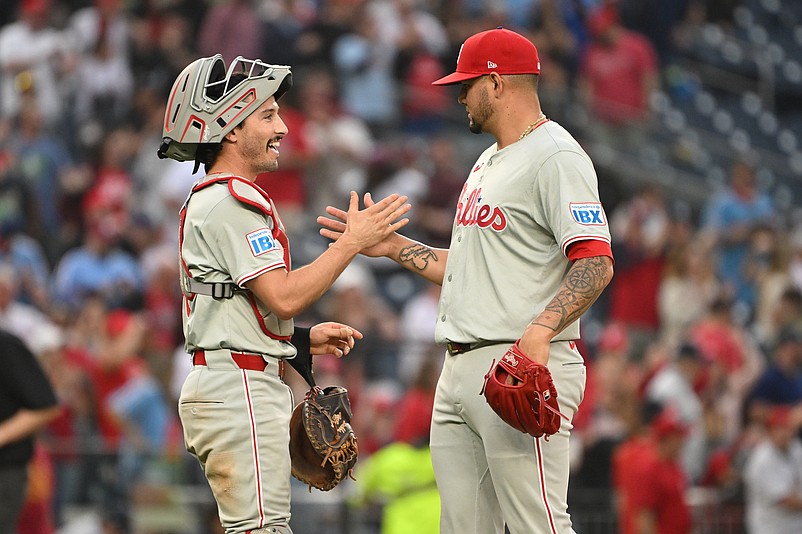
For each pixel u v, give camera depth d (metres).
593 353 47.31
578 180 17.98
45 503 33.78
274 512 17.80
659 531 34.22
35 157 51.97
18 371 26.22
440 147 51.31
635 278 49.75
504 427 18.22
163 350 41.34
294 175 49.56
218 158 18.33
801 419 36.12
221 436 17.80
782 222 58.50
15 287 45.22
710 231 53.19
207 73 18.12
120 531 36.12
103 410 38.97
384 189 51.44
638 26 66.50
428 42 56.88
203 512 36.44
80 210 52.31
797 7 75.25
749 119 68.12
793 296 44.56
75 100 56.66
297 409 18.78
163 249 47.53
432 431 19.31
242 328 17.88
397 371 41.28
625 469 34.69
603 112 57.94
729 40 71.62
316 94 51.84
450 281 18.92
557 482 18.38
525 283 18.30
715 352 44.25
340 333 19.27
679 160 59.44
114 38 57.03
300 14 57.44
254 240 17.67
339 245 18.16
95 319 42.03
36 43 57.25
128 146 52.91
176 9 57.91
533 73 18.80
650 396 39.81
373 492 32.69
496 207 18.41
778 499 35.88
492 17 58.25
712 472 38.78
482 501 18.97
